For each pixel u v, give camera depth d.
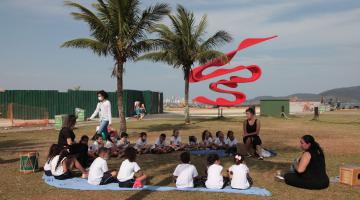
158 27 25.86
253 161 12.78
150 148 14.30
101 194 8.34
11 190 8.70
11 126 27.45
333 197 8.26
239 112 55.53
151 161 12.63
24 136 20.81
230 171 9.01
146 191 8.58
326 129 25.25
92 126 27.44
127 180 8.87
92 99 38.28
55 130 24.53
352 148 16.05
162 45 20.94
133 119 36.22
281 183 9.51
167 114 47.38
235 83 27.50
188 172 8.89
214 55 27.09
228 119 34.34
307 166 8.91
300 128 26.00
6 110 33.12
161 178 10.07
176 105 85.31
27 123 28.53
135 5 19.70
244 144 13.66
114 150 13.15
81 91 37.81
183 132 22.95
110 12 19.72
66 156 9.80
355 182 9.29
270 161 12.82
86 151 10.95
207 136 15.23
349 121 33.09
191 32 28.20
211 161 9.05
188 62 28.78
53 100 36.69
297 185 9.04
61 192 8.52
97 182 9.12
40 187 8.97
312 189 8.85
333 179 9.94
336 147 16.34
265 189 8.77
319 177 8.85
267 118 36.47
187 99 29.80
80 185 9.05
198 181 9.09
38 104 36.22
